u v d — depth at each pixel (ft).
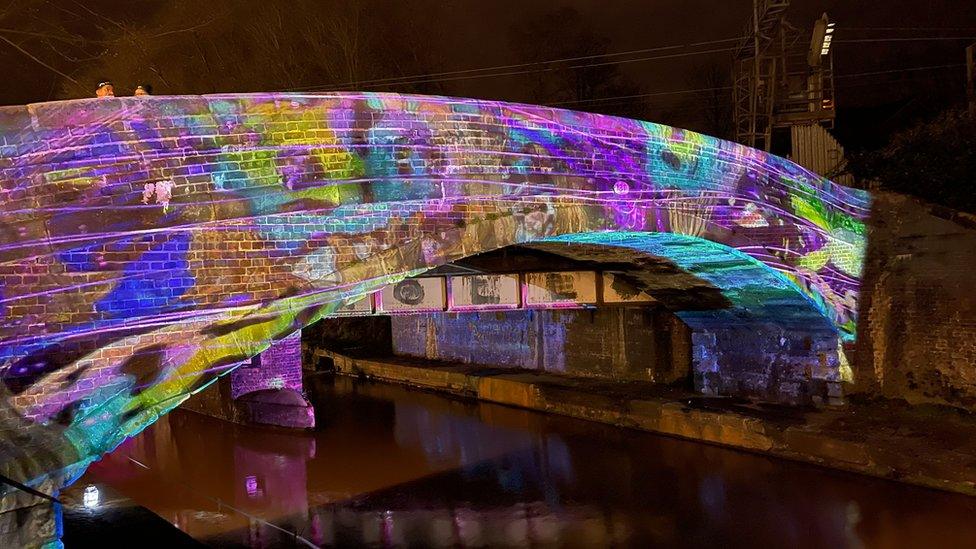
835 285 46.14
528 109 29.99
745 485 42.78
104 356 20.85
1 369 19.31
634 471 46.98
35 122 20.07
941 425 43.37
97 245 20.84
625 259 44.73
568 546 36.32
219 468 52.42
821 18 63.26
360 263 25.23
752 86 66.23
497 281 52.37
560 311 71.87
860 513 37.58
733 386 55.42
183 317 22.12
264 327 23.39
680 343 60.70
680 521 38.68
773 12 63.10
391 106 26.30
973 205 46.44
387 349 102.99
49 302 20.07
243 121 23.36
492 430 60.49
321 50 69.87
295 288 24.02
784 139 83.25
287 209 24.07
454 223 27.89
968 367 43.52
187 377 22.15
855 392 48.52
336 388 86.58
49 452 19.44
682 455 49.32
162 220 21.89
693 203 36.63
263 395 64.95
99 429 20.71
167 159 22.03
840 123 84.38
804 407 50.37
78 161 20.66
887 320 47.39
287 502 44.60
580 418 60.85
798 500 39.99
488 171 28.76
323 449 57.00
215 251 22.75
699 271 45.24
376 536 38.70
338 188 25.11
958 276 44.11
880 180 52.65
